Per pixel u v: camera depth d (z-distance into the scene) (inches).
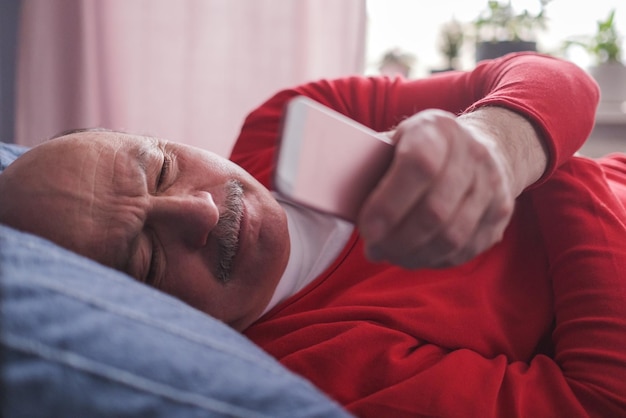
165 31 68.6
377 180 16.6
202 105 68.9
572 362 27.1
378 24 72.5
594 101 34.5
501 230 18.4
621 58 67.2
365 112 42.1
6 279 15.3
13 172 27.9
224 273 29.6
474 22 69.8
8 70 72.0
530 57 36.9
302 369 27.7
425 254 17.0
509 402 25.4
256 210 31.3
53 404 13.7
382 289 32.3
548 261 32.0
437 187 15.6
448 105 40.0
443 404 25.0
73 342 14.8
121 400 14.4
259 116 44.7
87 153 28.3
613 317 27.1
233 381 16.2
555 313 30.5
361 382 27.3
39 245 18.4
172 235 28.7
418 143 15.3
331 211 15.7
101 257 26.6
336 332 29.2
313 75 65.2
